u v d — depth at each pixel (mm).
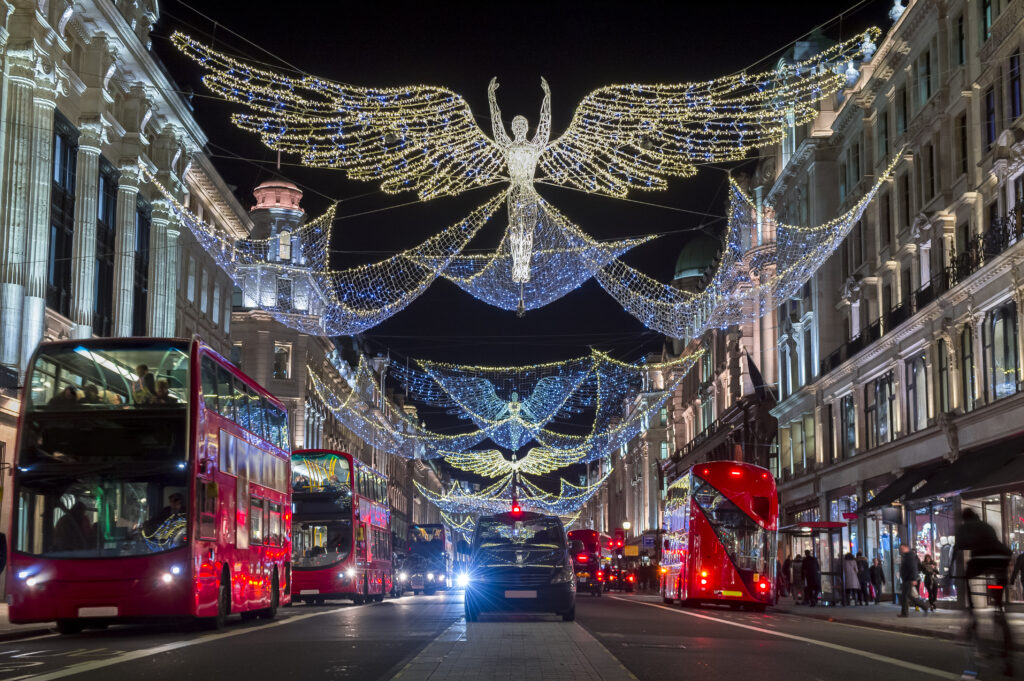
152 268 42250
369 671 11859
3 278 30641
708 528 31594
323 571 34344
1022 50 28469
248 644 16047
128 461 18672
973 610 11242
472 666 11633
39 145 31875
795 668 13000
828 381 44688
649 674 11969
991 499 29500
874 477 39781
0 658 14109
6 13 31031
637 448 99562
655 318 42188
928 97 36125
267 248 67812
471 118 20219
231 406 21266
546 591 22391
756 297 57469
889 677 12078
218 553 20047
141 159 39938
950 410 32750
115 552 18344
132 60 38438
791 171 49969
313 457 35438
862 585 34844
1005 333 29172
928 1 34656
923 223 34844
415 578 53719
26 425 18828
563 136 20781
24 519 18547
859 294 42031
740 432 60062
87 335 35125
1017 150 28203
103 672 11781
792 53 49000
